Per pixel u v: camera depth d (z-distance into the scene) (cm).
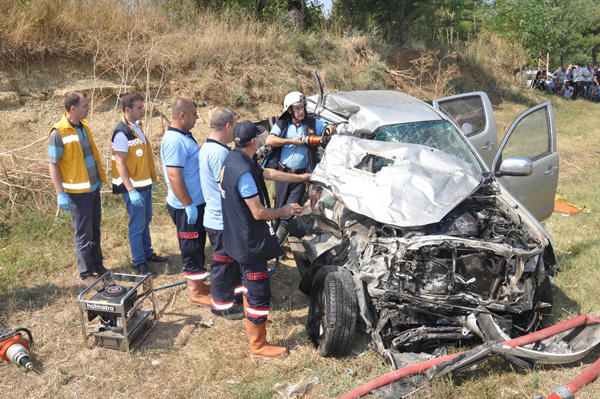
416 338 339
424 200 358
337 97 553
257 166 352
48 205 636
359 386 333
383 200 359
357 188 378
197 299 452
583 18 3092
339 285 347
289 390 329
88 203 460
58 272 508
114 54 887
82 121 466
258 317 360
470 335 346
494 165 462
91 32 874
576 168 971
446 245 333
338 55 1277
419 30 1642
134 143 482
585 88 1934
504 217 390
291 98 474
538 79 1877
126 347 371
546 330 345
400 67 1435
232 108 977
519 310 338
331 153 437
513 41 1948
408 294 331
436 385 321
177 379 347
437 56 1577
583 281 485
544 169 529
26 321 416
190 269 443
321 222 419
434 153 412
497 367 357
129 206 492
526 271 338
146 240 536
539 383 335
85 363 362
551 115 547
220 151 380
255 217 338
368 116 501
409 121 501
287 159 488
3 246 553
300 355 373
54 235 577
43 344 384
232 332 406
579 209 710
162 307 448
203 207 432
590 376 328
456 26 1819
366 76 1232
